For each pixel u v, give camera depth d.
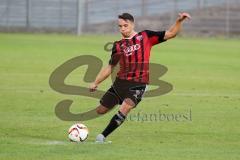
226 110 54.97
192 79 80.19
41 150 36.78
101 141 39.53
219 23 191.00
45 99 59.66
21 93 63.44
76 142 39.72
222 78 82.38
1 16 183.88
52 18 187.38
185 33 190.88
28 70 85.31
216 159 35.12
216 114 52.69
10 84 70.50
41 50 120.06
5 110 52.84
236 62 107.69
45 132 43.34
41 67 89.56
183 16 39.09
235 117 51.28
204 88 71.19
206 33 191.12
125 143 39.75
